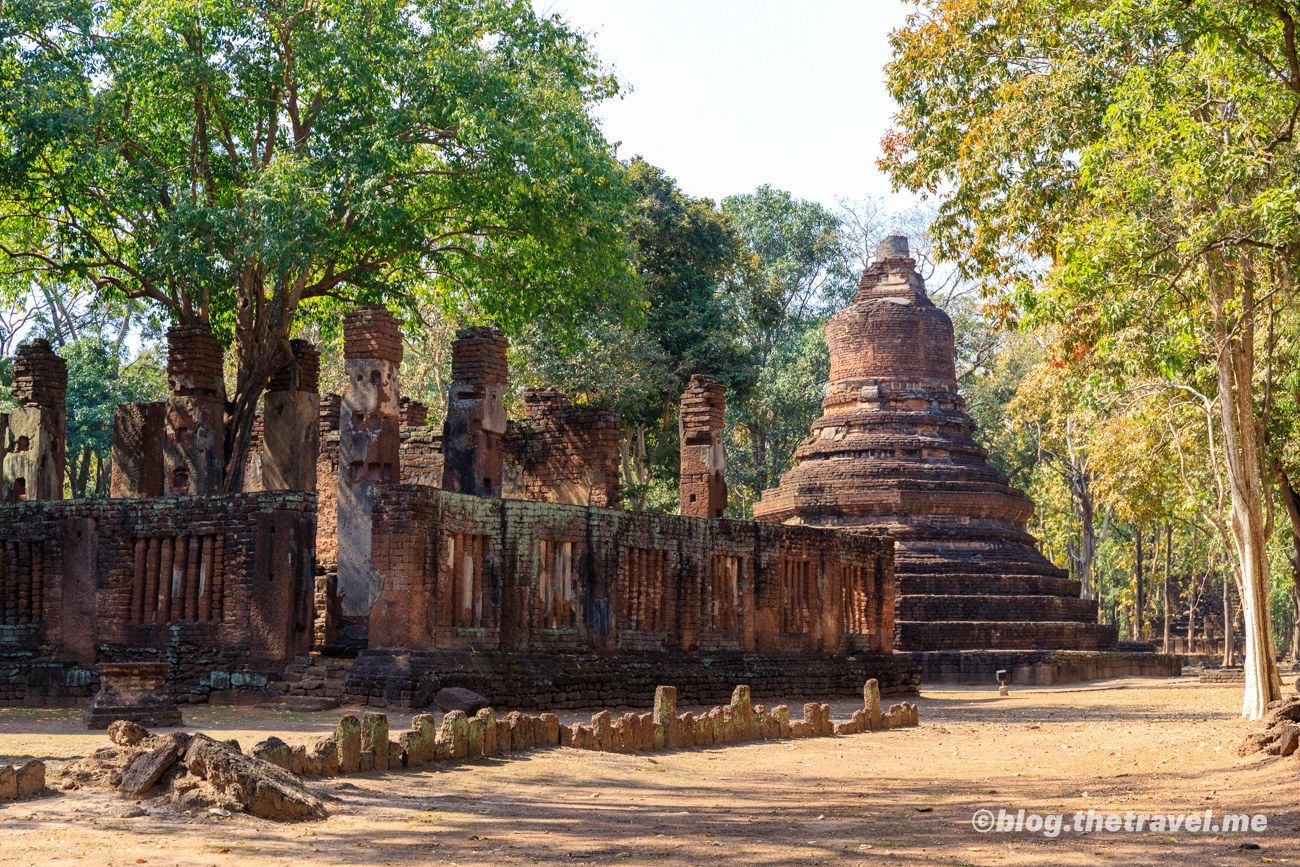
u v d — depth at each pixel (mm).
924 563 47000
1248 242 19156
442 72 30703
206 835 9727
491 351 28531
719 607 30406
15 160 29781
